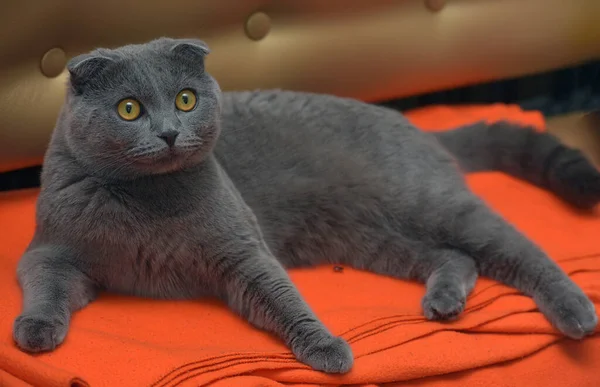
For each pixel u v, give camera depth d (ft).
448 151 5.73
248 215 4.48
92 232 4.13
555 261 4.80
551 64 7.50
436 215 4.88
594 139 6.87
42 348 3.66
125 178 4.11
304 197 4.98
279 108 5.23
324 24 6.57
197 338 4.00
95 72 3.93
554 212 5.63
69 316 3.98
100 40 5.84
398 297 4.65
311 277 4.91
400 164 5.07
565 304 4.34
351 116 5.25
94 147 3.97
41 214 4.27
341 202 5.00
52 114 5.78
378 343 4.03
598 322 4.31
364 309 4.35
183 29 6.07
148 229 4.15
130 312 4.22
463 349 4.08
